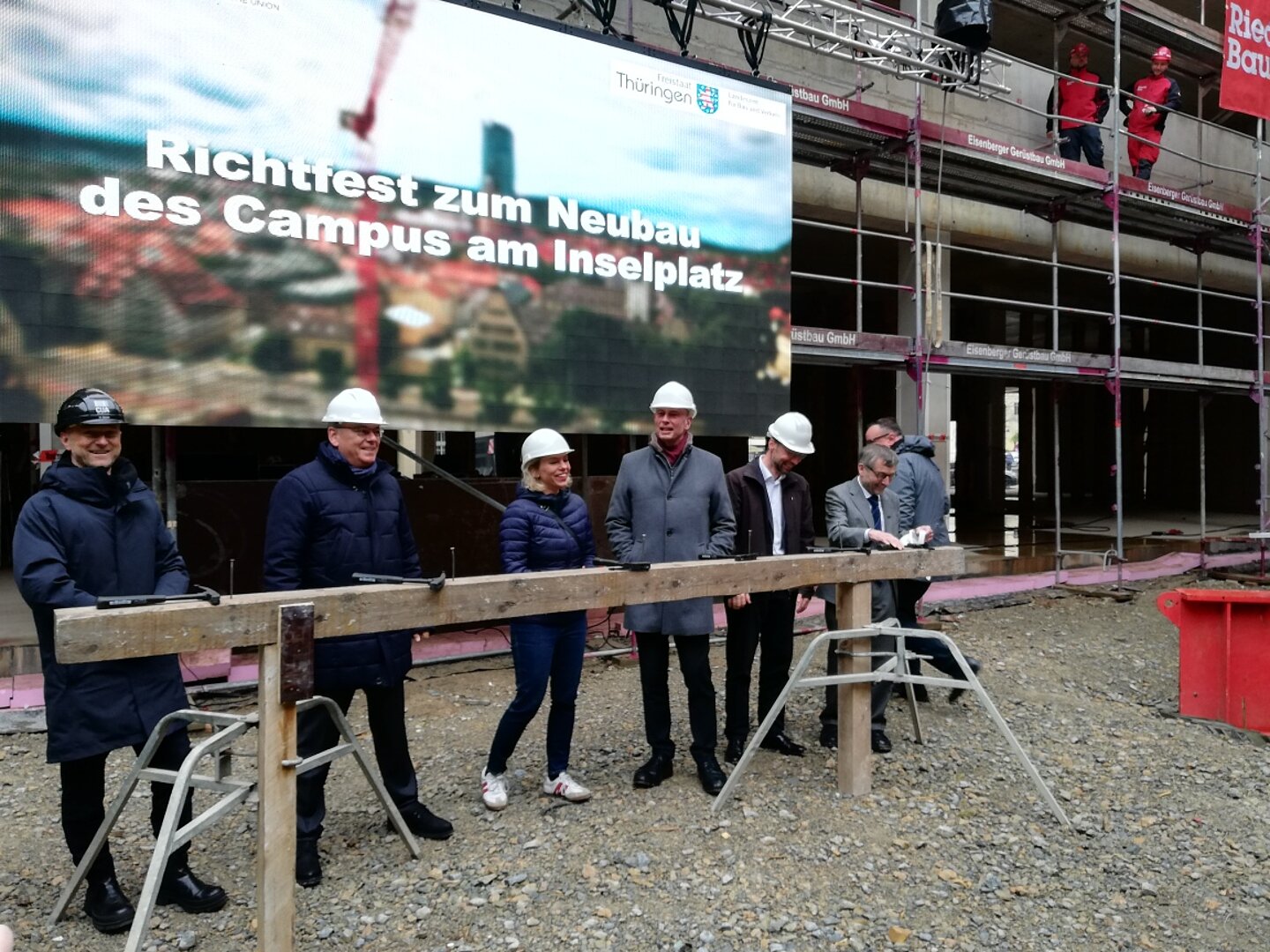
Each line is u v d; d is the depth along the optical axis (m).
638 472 3.94
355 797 3.70
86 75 4.25
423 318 5.24
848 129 7.64
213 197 4.59
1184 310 17.22
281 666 2.37
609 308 5.95
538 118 5.63
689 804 3.63
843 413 14.64
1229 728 4.96
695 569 3.30
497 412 5.52
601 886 2.97
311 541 3.04
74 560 2.58
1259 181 10.94
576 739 4.46
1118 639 6.99
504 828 3.39
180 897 2.79
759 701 4.39
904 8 9.30
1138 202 9.76
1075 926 2.87
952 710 5.12
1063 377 9.18
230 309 4.64
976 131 10.30
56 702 2.58
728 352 6.50
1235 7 9.80
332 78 4.91
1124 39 10.56
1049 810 3.74
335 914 2.78
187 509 5.28
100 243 4.30
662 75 6.15
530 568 3.53
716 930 2.74
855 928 2.79
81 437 2.62
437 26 5.25
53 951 2.58
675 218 6.22
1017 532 12.45
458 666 5.77
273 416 4.78
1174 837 3.55
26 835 3.38
